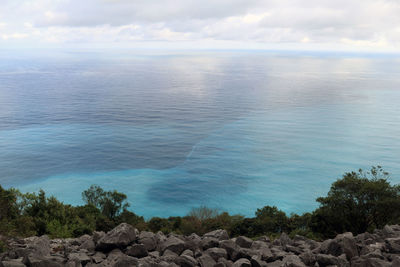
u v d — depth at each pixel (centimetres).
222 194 12188
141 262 769
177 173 15025
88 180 13962
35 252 877
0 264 724
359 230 2417
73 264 775
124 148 19900
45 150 19000
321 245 995
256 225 3438
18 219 1720
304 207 11212
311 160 17438
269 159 17550
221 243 933
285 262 809
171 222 3972
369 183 2486
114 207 4194
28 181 13888
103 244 913
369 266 809
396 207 2270
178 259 833
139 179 14062
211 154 18525
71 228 1797
